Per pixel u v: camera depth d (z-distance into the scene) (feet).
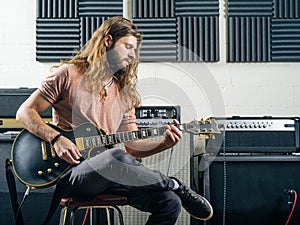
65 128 9.35
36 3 13.71
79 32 13.79
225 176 11.44
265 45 13.75
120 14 13.84
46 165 8.96
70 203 8.64
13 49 13.60
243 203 11.49
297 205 11.50
